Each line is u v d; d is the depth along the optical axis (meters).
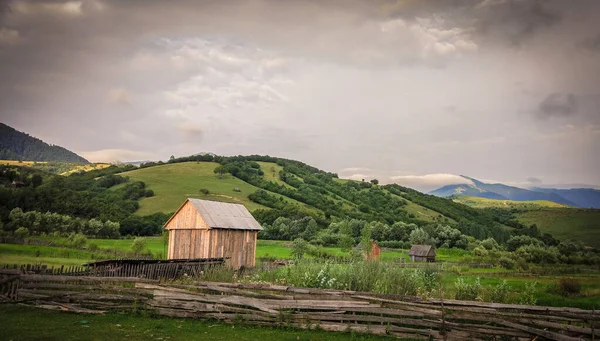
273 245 97.06
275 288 15.41
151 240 96.81
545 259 81.75
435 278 21.89
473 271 58.88
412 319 13.80
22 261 40.41
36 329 13.12
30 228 87.88
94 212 120.88
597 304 27.05
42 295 16.77
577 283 37.06
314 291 15.11
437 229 136.25
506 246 127.62
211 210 44.50
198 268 31.38
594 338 12.46
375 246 75.00
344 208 175.75
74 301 16.55
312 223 116.38
